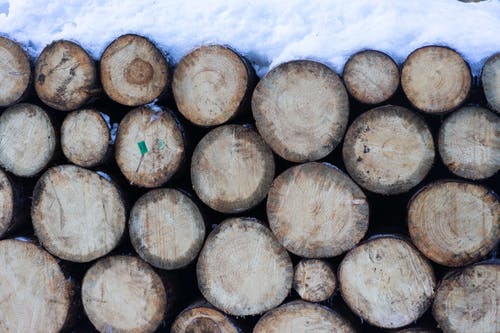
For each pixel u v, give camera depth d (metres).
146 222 2.34
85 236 2.40
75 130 2.31
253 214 2.41
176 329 2.37
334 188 2.11
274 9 2.33
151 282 2.36
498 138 2.00
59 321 2.46
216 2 2.35
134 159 2.29
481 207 2.02
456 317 2.08
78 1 2.46
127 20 2.34
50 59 2.31
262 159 2.20
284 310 2.22
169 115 2.24
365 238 2.16
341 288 2.17
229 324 2.29
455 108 2.02
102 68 2.27
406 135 2.04
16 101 2.38
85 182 2.36
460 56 1.98
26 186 2.54
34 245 2.46
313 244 2.15
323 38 2.16
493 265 2.04
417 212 2.06
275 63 2.18
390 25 2.16
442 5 2.30
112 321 2.43
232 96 2.18
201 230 2.29
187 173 2.51
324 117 2.10
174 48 2.30
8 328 2.52
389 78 2.05
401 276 2.11
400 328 2.16
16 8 2.49
